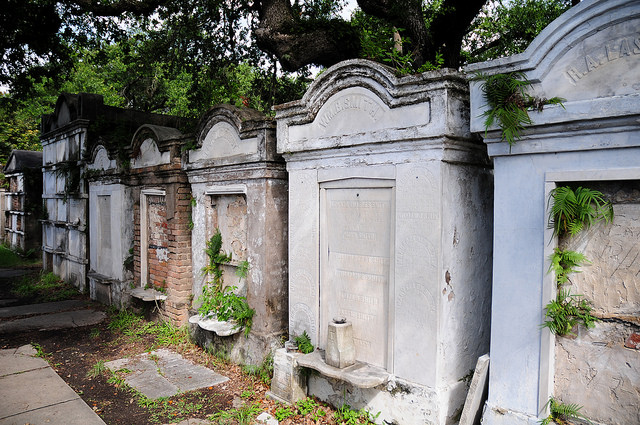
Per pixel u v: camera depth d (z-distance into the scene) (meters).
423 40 7.36
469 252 3.81
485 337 4.04
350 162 4.16
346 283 4.30
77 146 10.45
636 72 2.49
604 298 2.77
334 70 4.17
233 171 5.62
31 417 4.30
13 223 17.30
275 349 5.20
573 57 2.73
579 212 2.75
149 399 4.68
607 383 2.77
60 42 9.80
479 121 3.15
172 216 6.77
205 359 5.86
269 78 11.08
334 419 4.12
